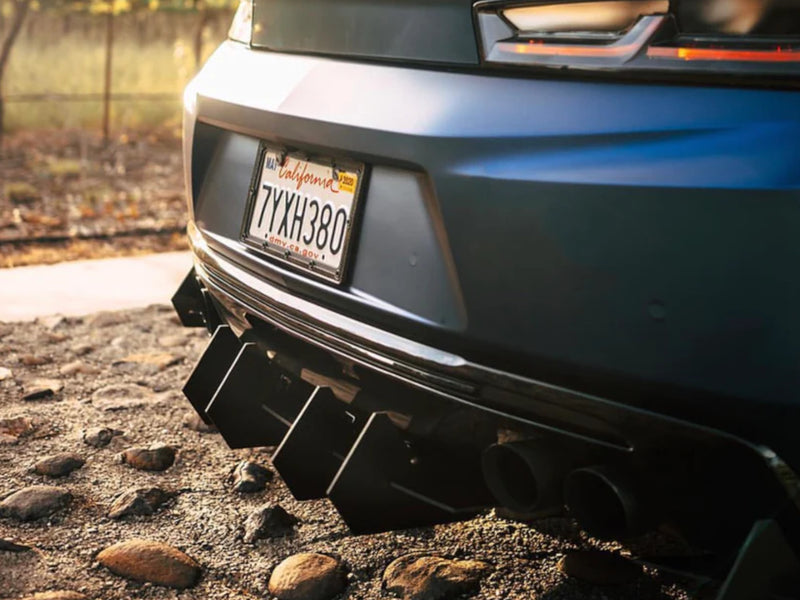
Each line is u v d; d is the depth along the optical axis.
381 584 2.19
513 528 2.44
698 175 1.55
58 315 4.03
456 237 1.78
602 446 1.70
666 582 2.18
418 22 1.94
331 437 2.19
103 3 11.58
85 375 3.41
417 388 1.91
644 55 1.63
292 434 2.14
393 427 2.00
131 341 3.79
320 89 2.13
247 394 2.45
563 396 1.70
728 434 1.57
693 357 1.56
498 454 1.78
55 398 3.19
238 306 2.45
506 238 1.71
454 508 2.01
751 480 1.61
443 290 1.84
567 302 1.66
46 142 9.06
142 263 4.96
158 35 12.12
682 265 1.55
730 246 1.52
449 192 1.78
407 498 2.02
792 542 1.66
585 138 1.66
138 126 10.30
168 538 2.36
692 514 1.71
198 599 2.12
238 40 2.61
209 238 2.58
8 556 2.23
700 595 1.94
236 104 2.38
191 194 2.68
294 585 2.14
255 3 2.47
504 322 1.74
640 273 1.59
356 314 2.04
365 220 2.03
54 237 5.59
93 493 2.56
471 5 1.84
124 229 5.95
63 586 2.13
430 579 2.15
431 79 1.91
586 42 1.69
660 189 1.56
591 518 1.74
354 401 2.12
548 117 1.71
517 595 2.14
